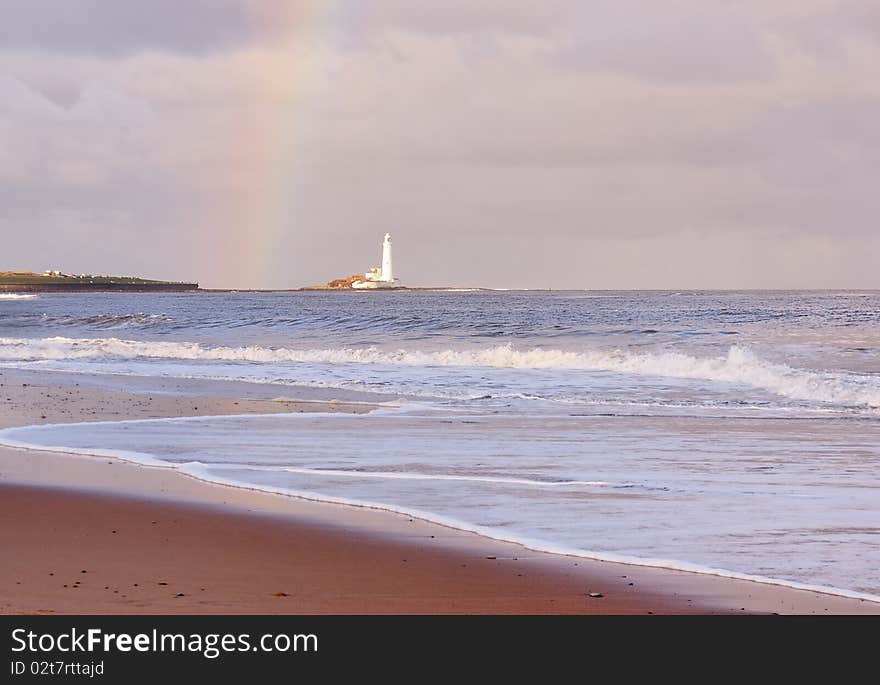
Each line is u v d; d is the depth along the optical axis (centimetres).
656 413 2288
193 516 1136
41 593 804
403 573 888
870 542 1024
